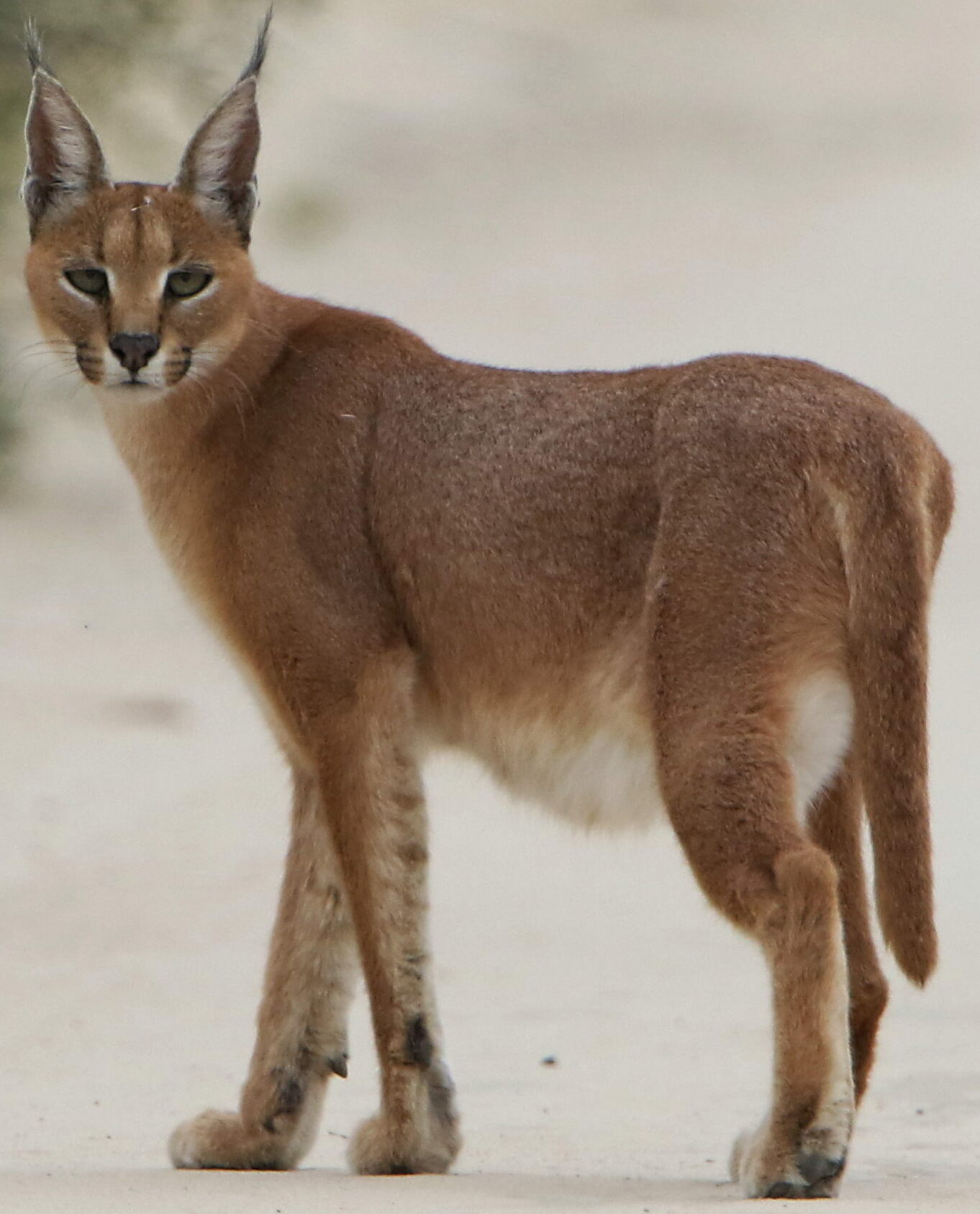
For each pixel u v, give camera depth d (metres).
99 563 47.22
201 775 30.92
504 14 112.88
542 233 81.81
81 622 41.81
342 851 15.09
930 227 81.50
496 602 14.86
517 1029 19.72
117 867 26.34
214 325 15.72
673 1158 15.23
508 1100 17.31
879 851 13.75
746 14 116.81
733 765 13.66
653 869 26.56
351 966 15.77
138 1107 17.23
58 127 16.02
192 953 22.88
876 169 91.12
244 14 40.56
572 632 14.63
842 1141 13.32
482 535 14.91
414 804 15.11
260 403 15.79
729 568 13.90
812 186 88.81
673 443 14.37
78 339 15.85
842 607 13.88
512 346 67.62
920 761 13.71
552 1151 15.52
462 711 15.26
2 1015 20.58
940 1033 19.33
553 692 14.76
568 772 14.88
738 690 13.77
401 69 101.06
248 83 16.12
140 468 16.05
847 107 99.69
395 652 15.16
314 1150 16.38
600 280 76.19
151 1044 19.52
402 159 89.31
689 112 98.44
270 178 80.94
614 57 107.31
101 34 37.56
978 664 37.72
